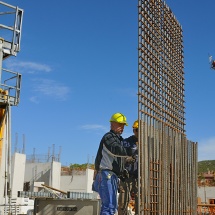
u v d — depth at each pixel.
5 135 14.73
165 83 9.22
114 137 7.17
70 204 6.91
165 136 8.87
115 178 7.12
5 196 13.96
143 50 8.10
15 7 15.55
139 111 7.72
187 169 10.01
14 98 15.16
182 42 10.63
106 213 6.88
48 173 43.75
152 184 8.02
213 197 42.81
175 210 8.99
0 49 15.00
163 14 9.45
